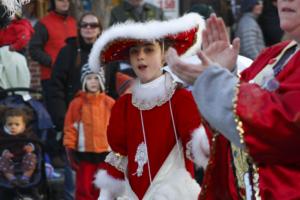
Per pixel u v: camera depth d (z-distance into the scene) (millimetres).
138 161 5211
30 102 7762
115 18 9578
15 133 7441
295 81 2941
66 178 8422
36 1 11453
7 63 8461
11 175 7262
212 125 3002
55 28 9750
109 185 5379
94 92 7793
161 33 5176
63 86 8547
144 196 5180
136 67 5312
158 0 11477
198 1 11211
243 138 2852
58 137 8641
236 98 2877
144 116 5234
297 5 2959
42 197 7441
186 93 5172
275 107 2814
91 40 8469
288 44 3207
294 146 2834
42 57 9617
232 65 3168
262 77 3139
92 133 7738
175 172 5152
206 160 4977
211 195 3258
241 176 3090
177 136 5168
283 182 2908
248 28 9711
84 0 11891
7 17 5996
